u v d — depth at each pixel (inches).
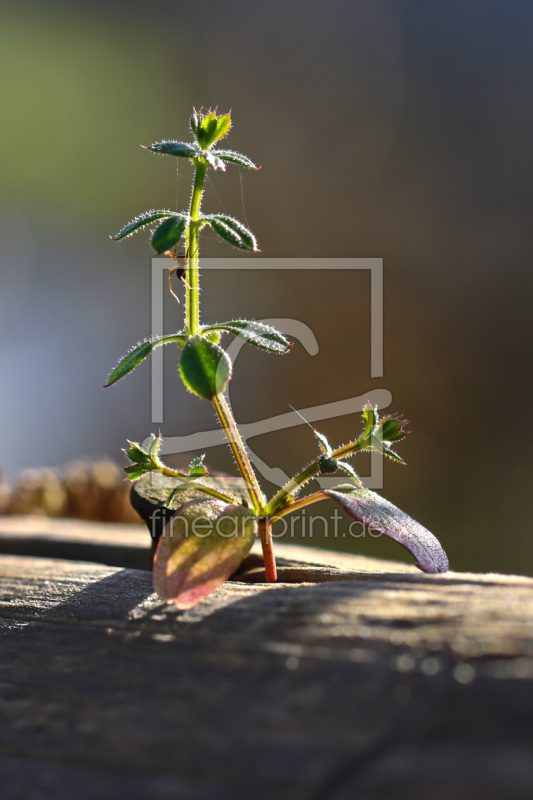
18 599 13.4
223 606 12.6
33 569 14.5
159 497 14.1
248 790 11.4
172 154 13.3
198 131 13.5
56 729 11.9
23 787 11.6
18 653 12.5
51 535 16.6
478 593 12.3
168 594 12.8
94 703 12.0
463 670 11.7
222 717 11.8
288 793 11.3
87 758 11.7
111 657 12.4
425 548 13.3
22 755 11.8
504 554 35.1
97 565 14.7
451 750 11.2
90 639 12.6
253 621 12.4
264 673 12.0
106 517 21.4
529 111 62.0
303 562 14.6
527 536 37.5
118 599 13.2
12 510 21.4
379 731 11.5
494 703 11.5
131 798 11.5
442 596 12.3
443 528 38.9
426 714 11.5
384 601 12.3
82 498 21.4
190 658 12.2
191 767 11.6
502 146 60.8
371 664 11.8
